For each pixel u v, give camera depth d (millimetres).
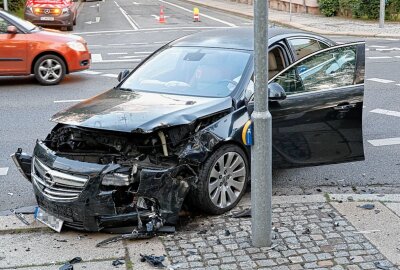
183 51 7191
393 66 15438
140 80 6922
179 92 6504
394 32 23359
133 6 42938
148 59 7367
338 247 5137
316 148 6586
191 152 5574
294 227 5562
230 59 6785
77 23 30297
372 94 12047
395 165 7738
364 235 5375
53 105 11453
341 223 5648
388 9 27359
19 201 6590
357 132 6730
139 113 5711
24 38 13391
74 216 5395
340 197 6375
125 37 23688
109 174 5297
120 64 16438
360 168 7641
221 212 5984
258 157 4977
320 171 7551
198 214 6004
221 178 5949
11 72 13445
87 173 5320
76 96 12281
